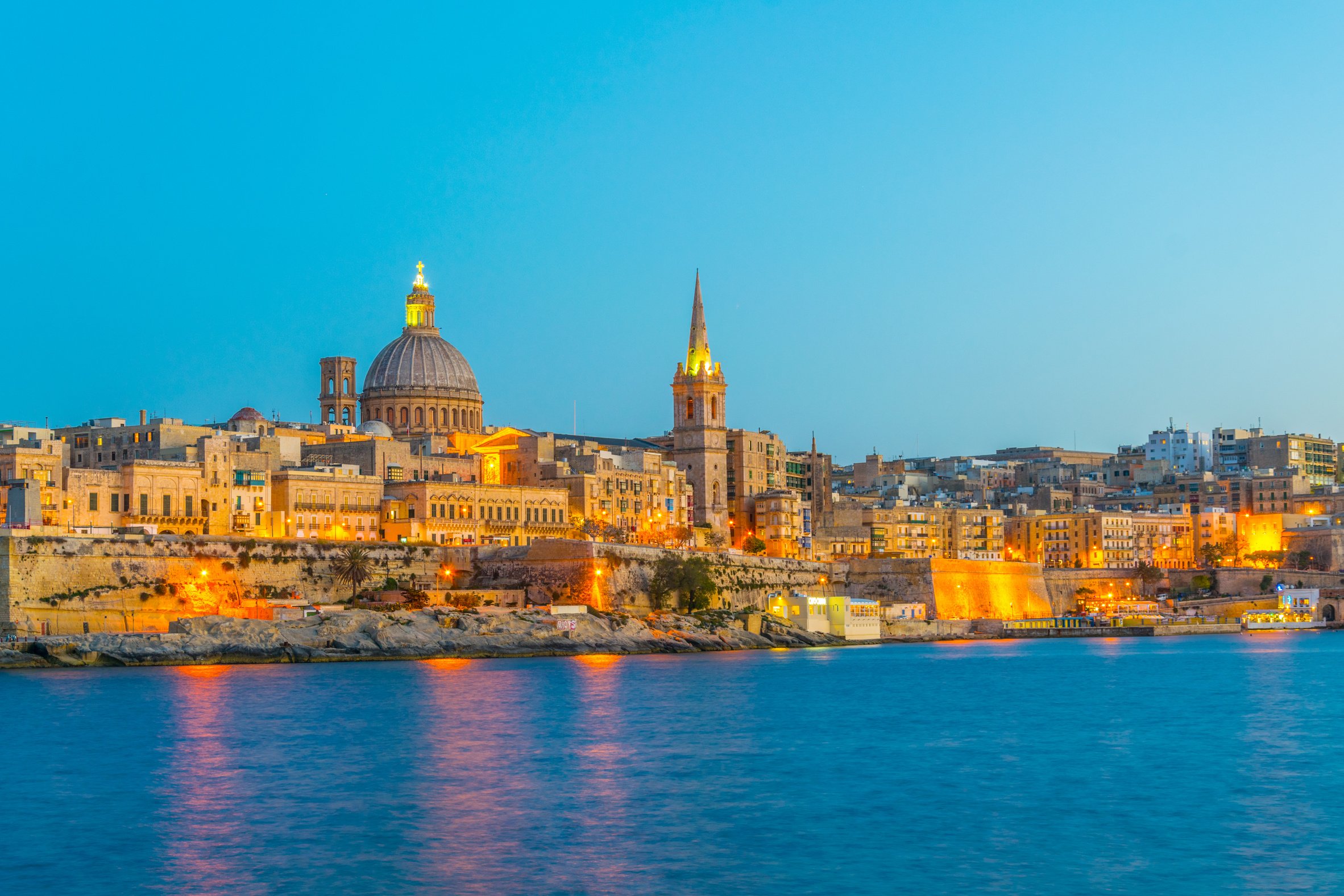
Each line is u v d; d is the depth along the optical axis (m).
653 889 83.31
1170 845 92.25
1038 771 119.06
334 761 123.44
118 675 199.12
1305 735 140.00
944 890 82.69
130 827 98.25
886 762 123.38
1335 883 83.56
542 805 105.00
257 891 83.38
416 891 83.12
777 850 91.62
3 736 137.25
